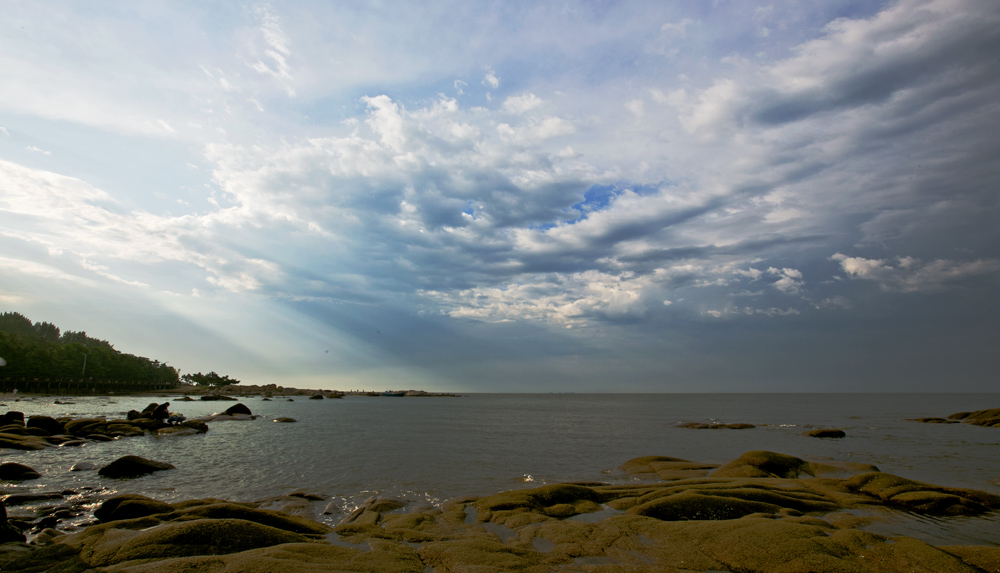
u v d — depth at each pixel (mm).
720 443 43781
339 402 167875
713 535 14797
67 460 31297
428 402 192625
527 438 48719
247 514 15672
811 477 25266
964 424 65438
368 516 18000
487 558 13133
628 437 49688
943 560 12664
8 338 149625
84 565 11594
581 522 16719
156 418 57344
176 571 10703
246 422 68312
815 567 12625
